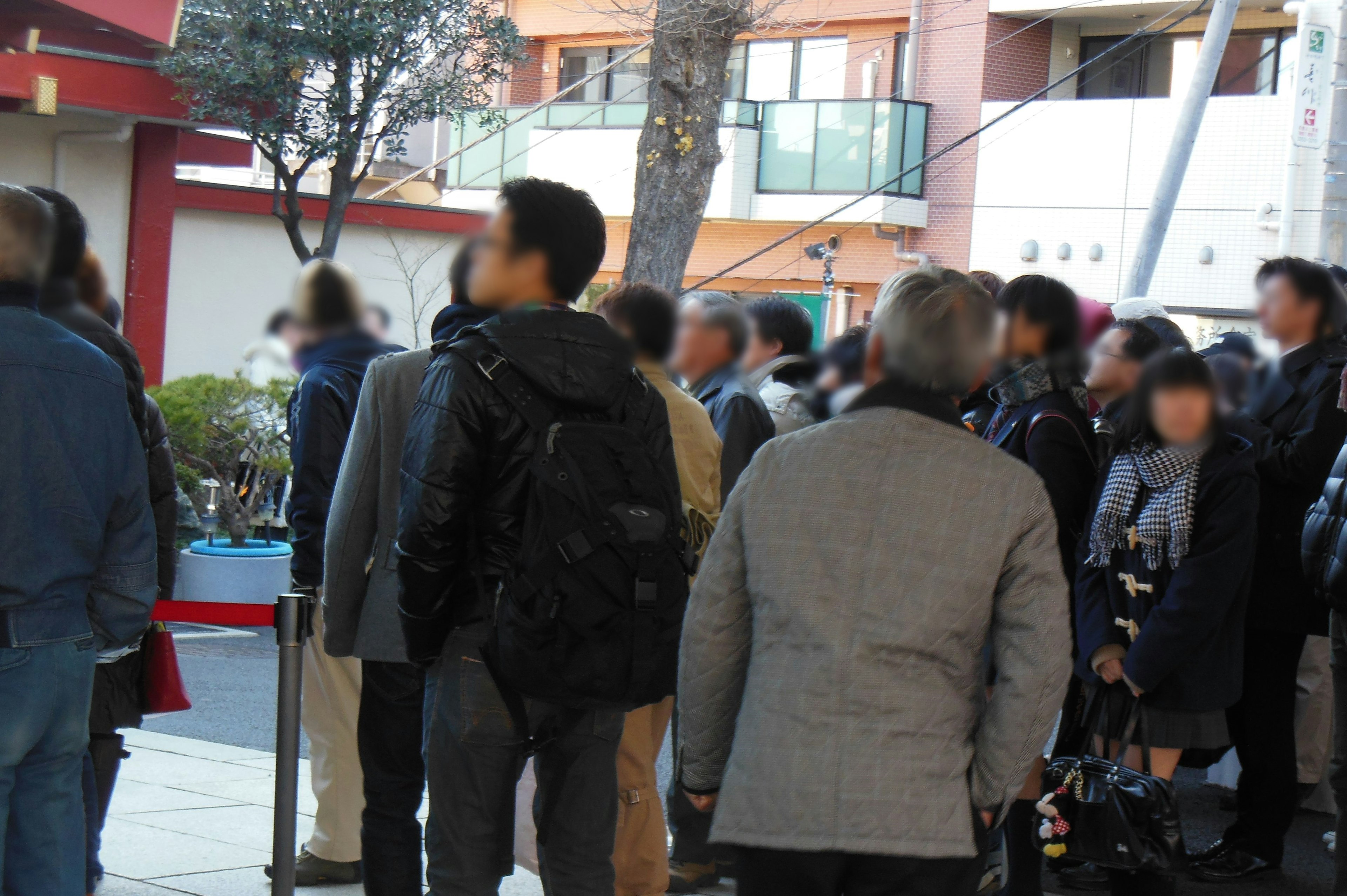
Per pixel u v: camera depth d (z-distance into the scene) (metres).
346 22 12.81
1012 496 2.58
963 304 2.62
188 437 7.81
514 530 3.11
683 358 4.73
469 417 3.05
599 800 3.35
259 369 8.20
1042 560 2.58
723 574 2.68
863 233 22.80
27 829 3.28
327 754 4.50
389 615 3.71
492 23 14.48
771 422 4.72
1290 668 4.94
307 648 4.51
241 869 4.59
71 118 11.76
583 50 25.38
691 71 12.80
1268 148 18.81
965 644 2.55
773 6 16.89
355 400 4.29
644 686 3.11
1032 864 4.06
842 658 2.50
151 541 3.45
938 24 21.89
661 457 3.38
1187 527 4.06
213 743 6.45
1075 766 3.83
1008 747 2.53
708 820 4.62
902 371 2.63
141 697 4.22
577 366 3.17
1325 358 5.03
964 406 4.98
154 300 12.40
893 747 2.47
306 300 4.26
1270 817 4.96
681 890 4.64
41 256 3.24
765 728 2.52
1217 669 4.17
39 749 3.28
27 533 3.12
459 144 24.58
